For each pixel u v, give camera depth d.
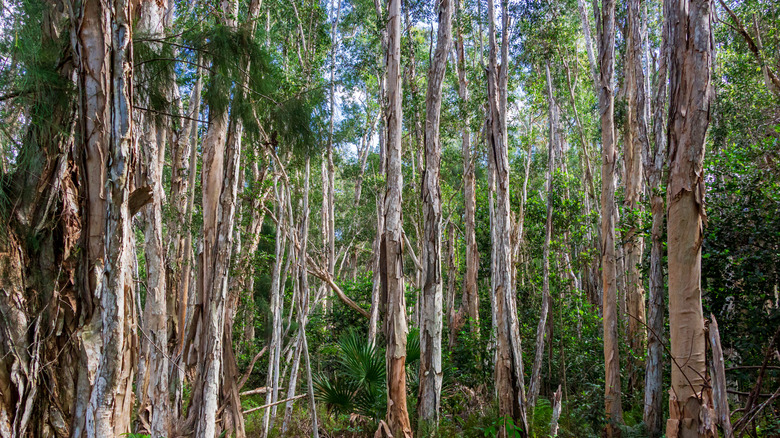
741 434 4.64
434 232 9.30
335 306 16.75
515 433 7.77
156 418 8.32
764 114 12.75
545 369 13.22
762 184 9.02
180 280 14.13
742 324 8.92
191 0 11.77
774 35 11.38
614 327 9.52
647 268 11.02
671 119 5.04
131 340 4.93
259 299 15.60
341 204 28.84
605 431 9.33
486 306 18.38
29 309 6.42
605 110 9.95
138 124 7.20
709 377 4.68
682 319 4.86
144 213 8.91
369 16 17.84
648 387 8.71
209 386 6.98
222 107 7.10
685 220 4.88
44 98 5.62
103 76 4.49
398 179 8.69
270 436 10.96
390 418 8.19
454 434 8.84
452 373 11.83
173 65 7.07
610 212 9.77
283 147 8.17
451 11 9.71
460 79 15.49
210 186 8.01
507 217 8.65
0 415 5.97
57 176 6.64
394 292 8.45
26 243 6.46
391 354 8.29
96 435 4.46
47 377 6.39
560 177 16.80
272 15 15.15
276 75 7.83
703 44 4.84
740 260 8.60
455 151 22.25
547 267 10.41
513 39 13.86
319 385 9.32
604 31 10.04
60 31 6.05
